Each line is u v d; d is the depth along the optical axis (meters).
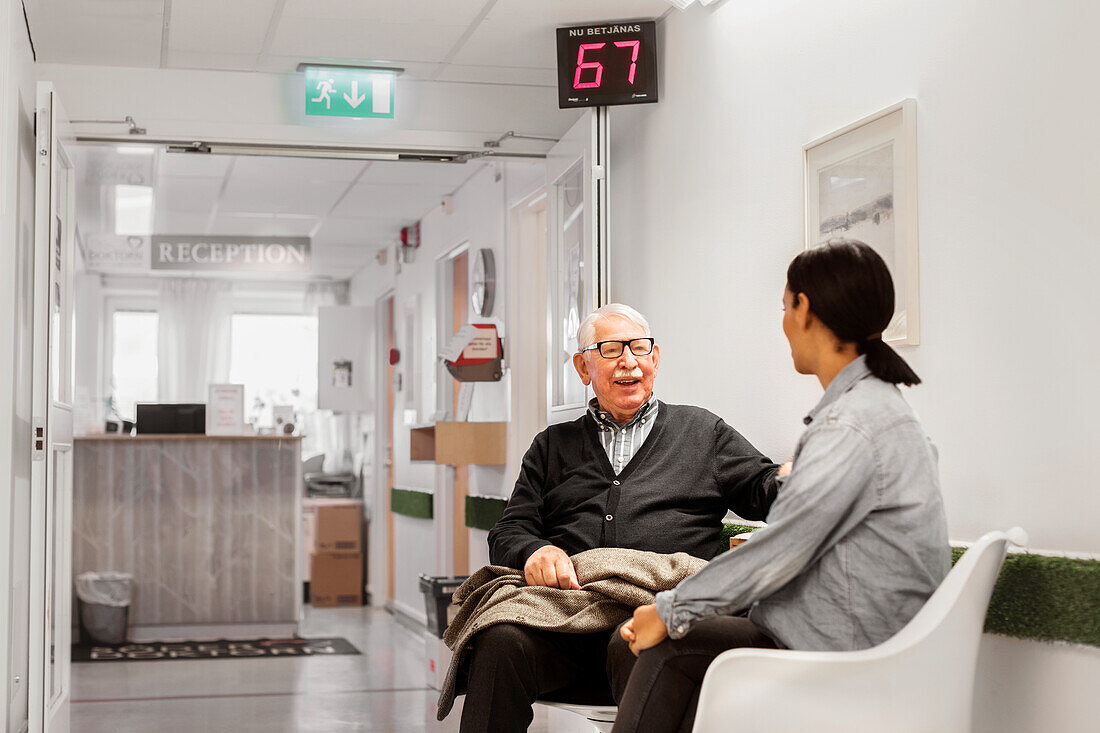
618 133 4.88
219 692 6.01
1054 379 2.29
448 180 7.61
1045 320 2.32
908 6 2.83
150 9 4.30
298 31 4.57
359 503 10.31
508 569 3.07
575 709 2.81
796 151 3.39
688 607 2.12
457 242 7.75
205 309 11.68
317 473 11.50
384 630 8.41
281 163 7.22
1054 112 2.31
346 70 5.06
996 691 2.42
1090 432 2.20
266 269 8.55
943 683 2.03
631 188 4.72
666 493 3.16
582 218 4.70
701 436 3.26
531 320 6.32
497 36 4.65
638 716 2.24
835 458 2.06
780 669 2.01
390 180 7.65
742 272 3.73
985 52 2.53
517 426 6.26
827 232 3.19
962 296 2.60
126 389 11.72
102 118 4.93
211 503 8.07
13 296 3.48
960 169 2.61
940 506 2.12
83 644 7.71
